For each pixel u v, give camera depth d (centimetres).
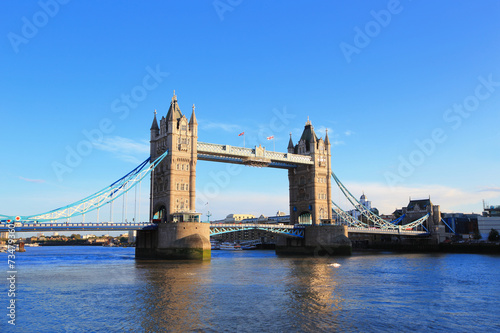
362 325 4456
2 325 4425
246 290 6406
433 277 8200
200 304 5375
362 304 5459
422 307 5338
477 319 4775
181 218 12438
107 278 7725
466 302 5684
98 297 5822
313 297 5884
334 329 4300
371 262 11869
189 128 13500
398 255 15688
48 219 10875
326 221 16125
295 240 16475
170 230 12144
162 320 4594
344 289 6594
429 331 4300
